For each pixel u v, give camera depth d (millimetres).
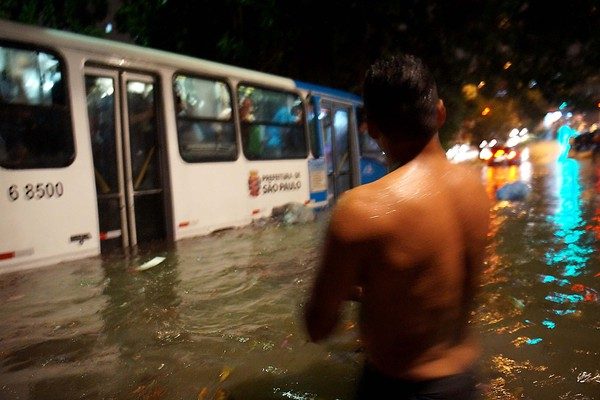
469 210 1918
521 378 3447
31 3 12508
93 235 6625
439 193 1857
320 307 1834
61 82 6363
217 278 6023
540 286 5422
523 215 10094
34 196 6023
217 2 13852
